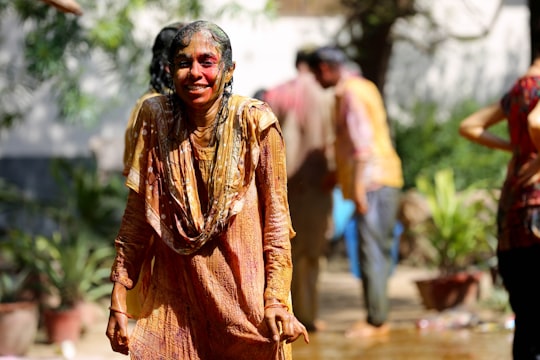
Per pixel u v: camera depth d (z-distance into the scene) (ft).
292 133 41.65
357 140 39.58
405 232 62.23
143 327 19.10
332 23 69.51
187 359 18.95
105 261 46.75
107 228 45.34
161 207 19.12
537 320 25.02
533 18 27.37
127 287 19.43
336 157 40.34
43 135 64.39
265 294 18.95
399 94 72.74
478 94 72.43
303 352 36.78
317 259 41.86
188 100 18.57
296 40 69.10
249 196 19.04
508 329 39.99
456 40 65.57
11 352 36.24
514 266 25.26
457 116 70.54
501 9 65.00
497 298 44.09
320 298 52.39
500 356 34.81
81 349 38.19
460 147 68.64
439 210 46.16
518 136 25.49
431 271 57.06
